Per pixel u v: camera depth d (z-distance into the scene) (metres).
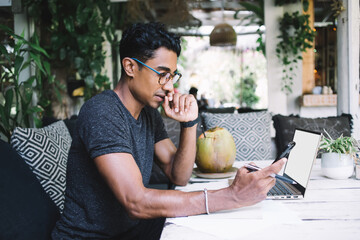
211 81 10.95
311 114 4.21
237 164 1.85
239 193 0.98
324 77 4.80
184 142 1.41
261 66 9.95
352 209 1.00
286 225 0.89
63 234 1.12
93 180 1.10
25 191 1.14
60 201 1.59
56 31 3.54
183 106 1.38
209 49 10.50
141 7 5.75
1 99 3.10
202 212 1.00
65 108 3.85
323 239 0.79
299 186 1.22
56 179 1.59
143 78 1.12
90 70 3.80
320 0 4.18
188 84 10.80
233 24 7.27
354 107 2.79
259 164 1.84
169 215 0.99
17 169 1.18
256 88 9.94
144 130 1.28
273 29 4.14
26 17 3.38
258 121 2.61
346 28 2.78
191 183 1.48
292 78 4.18
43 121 2.72
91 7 3.55
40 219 1.12
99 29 3.94
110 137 1.02
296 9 4.11
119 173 0.98
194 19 6.33
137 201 0.98
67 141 1.89
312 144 1.23
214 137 1.53
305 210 1.01
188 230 0.88
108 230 1.12
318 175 1.49
